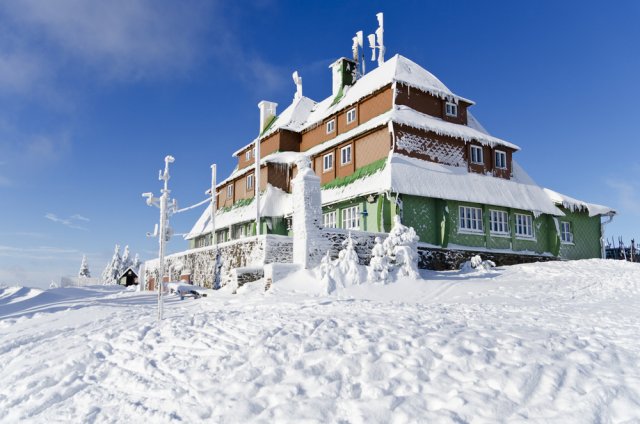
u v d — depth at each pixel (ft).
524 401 17.01
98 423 19.81
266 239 61.52
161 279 40.04
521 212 84.48
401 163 73.15
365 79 95.86
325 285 51.37
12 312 55.01
